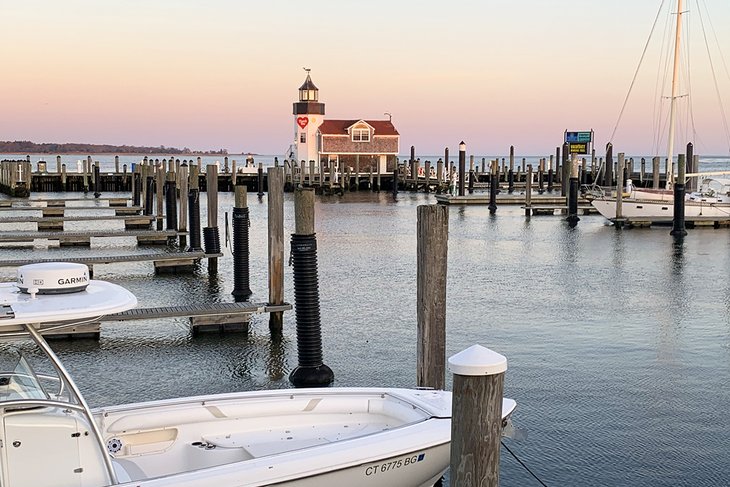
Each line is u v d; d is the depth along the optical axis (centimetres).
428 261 857
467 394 499
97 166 5312
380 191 6206
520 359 1274
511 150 5666
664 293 1886
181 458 707
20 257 2422
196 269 2214
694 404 1055
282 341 1377
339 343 1376
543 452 889
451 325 1524
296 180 5981
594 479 823
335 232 3250
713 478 828
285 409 750
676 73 3969
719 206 3456
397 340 1399
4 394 586
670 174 3991
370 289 1912
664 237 3092
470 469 502
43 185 5731
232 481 590
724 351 1330
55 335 1359
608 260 2458
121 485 573
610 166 4809
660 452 892
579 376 1178
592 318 1594
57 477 589
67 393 619
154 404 733
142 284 1981
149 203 3422
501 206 4559
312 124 6538
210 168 2156
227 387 1139
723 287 1975
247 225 1756
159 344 1351
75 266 646
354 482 642
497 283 2019
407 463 664
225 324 1417
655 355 1301
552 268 2286
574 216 3553
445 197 4731
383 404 763
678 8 3962
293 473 608
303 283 1125
